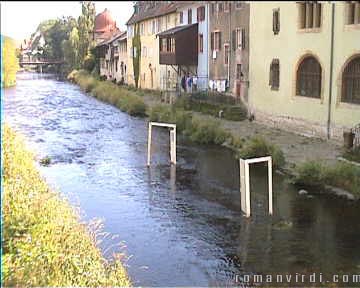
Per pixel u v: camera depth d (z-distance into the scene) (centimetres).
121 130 2622
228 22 2838
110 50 5962
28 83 5966
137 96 3684
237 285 823
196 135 2250
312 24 2022
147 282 831
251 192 1391
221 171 1686
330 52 1889
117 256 841
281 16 2212
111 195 1393
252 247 995
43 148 2108
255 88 2503
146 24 4538
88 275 665
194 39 3375
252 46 2508
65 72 7256
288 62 2184
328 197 1336
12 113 3288
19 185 956
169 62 3497
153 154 1992
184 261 926
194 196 1381
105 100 4119
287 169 1591
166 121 2700
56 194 1138
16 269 610
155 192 1427
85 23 6994
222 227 1116
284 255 955
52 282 606
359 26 1733
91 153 2014
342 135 1848
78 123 2886
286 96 2216
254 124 2456
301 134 2117
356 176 1362
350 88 1822
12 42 4462
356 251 970
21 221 738
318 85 1998
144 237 1049
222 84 2909
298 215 1193
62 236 758
